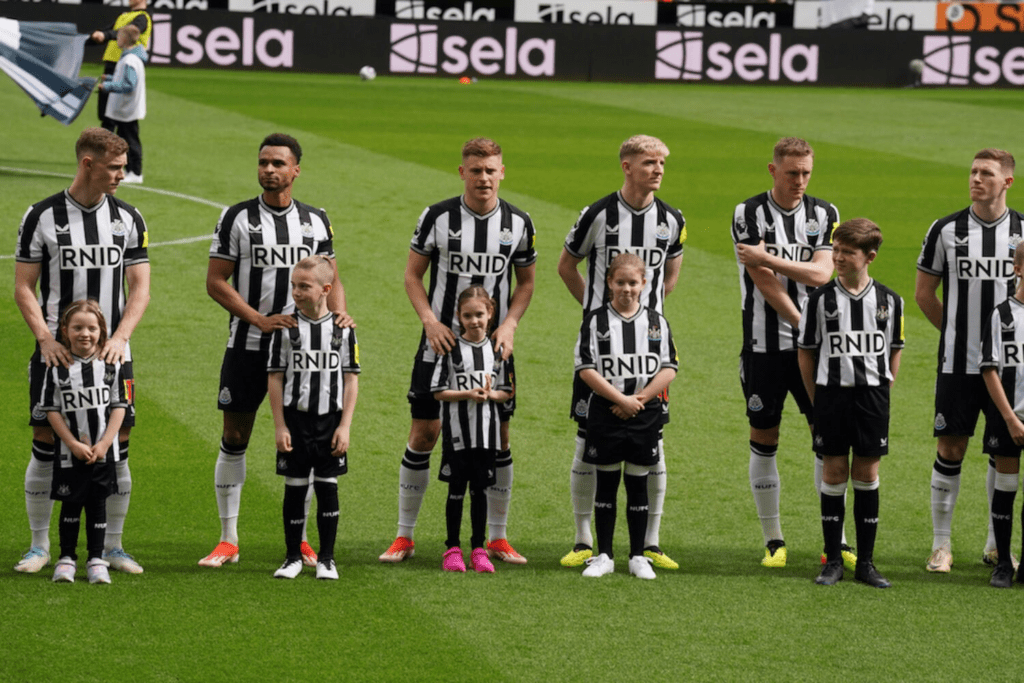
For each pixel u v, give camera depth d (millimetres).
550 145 45625
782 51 70000
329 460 13188
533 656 11414
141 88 35031
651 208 14172
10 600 12352
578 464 14078
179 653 11273
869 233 13125
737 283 27531
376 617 12211
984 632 12195
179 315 23828
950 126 53938
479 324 13500
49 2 63562
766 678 11086
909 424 19250
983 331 13641
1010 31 71125
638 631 12047
